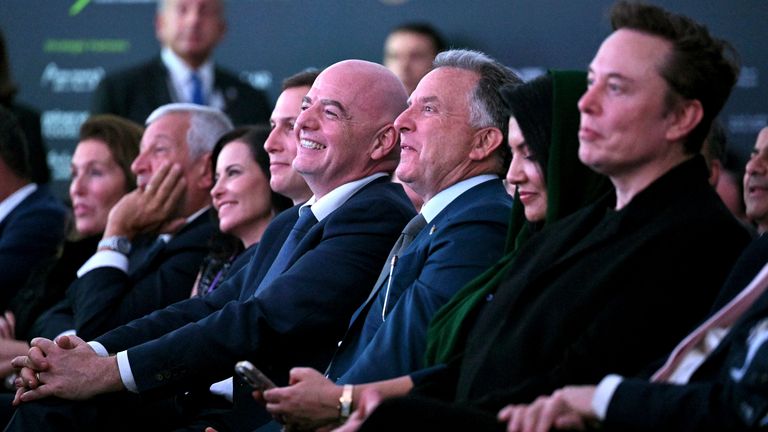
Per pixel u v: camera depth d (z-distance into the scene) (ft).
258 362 31.53
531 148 27.30
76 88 62.59
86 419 31.50
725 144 32.89
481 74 30.71
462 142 30.40
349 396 26.04
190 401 33.83
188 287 39.78
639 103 24.44
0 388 40.86
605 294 24.16
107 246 40.47
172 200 41.65
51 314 42.01
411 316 28.27
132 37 62.34
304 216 33.24
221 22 58.70
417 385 26.11
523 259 26.22
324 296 31.22
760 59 56.75
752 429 21.08
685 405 21.45
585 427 22.18
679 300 24.02
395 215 32.22
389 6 60.34
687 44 24.43
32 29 62.90
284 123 36.06
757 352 21.34
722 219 24.52
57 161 62.28
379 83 33.35
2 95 56.59
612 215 25.21
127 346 33.63
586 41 58.65
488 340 25.52
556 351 24.30
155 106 57.82
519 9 59.06
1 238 46.96
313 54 61.05
